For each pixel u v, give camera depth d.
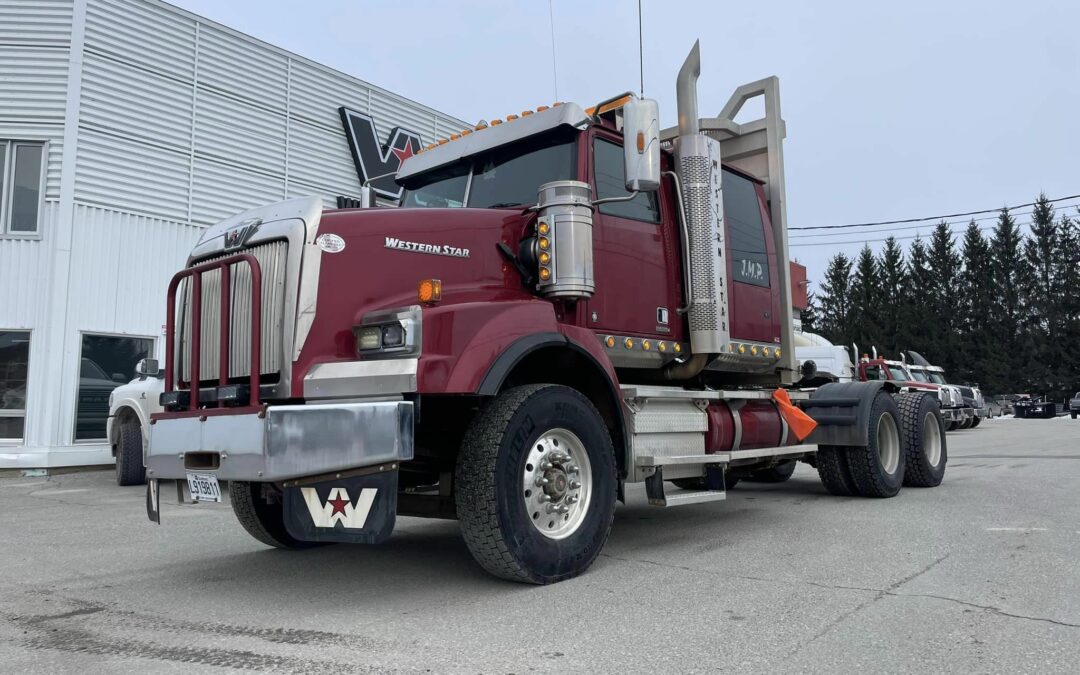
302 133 15.55
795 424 6.51
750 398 6.19
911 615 3.51
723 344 5.68
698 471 5.57
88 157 12.40
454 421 4.53
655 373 5.81
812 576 4.30
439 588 4.19
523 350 4.09
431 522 6.77
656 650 3.08
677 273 5.75
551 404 4.20
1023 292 61.97
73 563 5.09
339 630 3.44
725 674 2.81
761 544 5.27
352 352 4.05
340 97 16.28
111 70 12.75
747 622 3.44
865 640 3.17
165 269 13.29
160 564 5.03
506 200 5.33
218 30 14.27
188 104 13.77
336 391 3.87
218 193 14.12
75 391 12.05
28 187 12.16
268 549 5.50
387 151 17.02
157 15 13.40
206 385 4.38
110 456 12.30
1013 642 3.13
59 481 10.84
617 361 5.27
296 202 4.16
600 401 4.80
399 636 3.33
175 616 3.75
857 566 4.53
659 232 5.66
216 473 3.85
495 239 4.73
